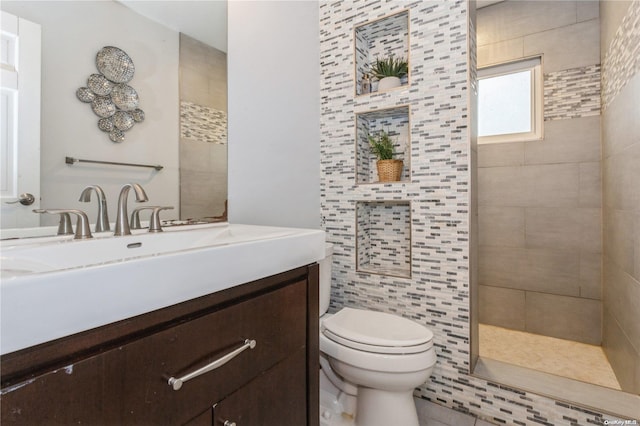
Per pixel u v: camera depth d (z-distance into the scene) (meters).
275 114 1.72
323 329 1.38
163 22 1.18
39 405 0.41
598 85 1.95
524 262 2.18
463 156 1.45
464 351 1.44
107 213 0.92
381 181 1.72
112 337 0.48
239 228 1.28
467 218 1.44
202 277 0.61
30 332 0.39
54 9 0.88
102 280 0.46
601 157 1.93
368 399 1.28
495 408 1.37
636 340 1.33
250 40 1.58
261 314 0.76
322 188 1.88
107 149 1.01
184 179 1.26
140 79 1.10
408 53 1.58
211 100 1.39
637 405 1.21
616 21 1.58
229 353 0.67
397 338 1.23
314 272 0.97
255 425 0.74
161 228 1.02
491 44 2.27
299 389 0.90
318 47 1.90
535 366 1.73
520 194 2.19
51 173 0.88
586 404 1.22
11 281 0.38
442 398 1.49
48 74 0.87
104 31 1.00
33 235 0.84
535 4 2.13
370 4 1.70
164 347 0.55
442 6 1.49
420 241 1.56
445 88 1.49
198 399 0.61
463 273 1.45
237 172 1.58
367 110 1.71
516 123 2.25
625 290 1.48
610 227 1.74
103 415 0.47
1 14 0.78
